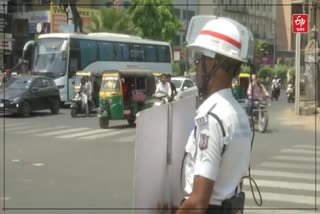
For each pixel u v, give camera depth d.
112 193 8.20
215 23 2.49
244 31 2.50
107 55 32.78
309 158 12.06
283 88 73.00
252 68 2.62
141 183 2.37
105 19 46.62
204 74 2.48
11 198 7.79
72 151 13.11
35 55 31.70
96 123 20.98
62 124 20.48
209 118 2.34
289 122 21.09
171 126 2.64
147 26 53.53
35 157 12.04
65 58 30.88
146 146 2.40
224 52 2.42
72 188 8.53
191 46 2.51
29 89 24.02
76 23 39.81
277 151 13.12
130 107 19.67
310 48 25.34
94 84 26.31
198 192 2.29
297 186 9.02
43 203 7.51
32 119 22.58
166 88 20.02
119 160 11.62
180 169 2.70
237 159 2.37
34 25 45.75
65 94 30.80
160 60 36.47
